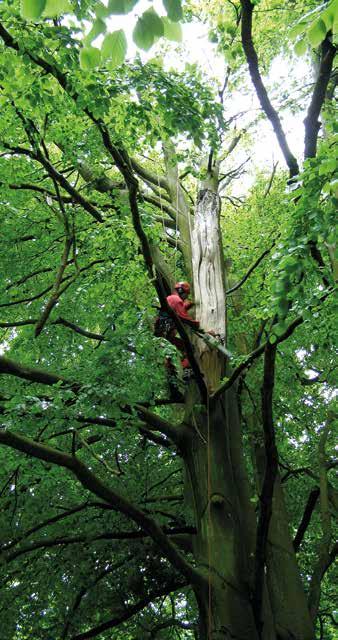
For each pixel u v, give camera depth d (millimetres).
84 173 11266
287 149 7164
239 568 8266
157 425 8867
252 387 11328
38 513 10617
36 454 6691
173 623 11328
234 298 11891
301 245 5891
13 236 11188
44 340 11141
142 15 2822
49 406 7668
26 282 11945
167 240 11672
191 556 11266
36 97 7230
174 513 11234
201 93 8477
